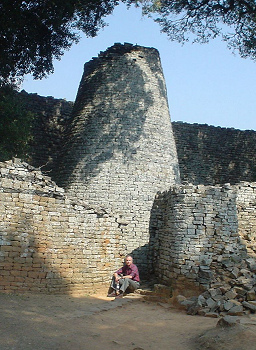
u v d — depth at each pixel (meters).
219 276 11.72
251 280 10.66
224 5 22.50
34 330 7.44
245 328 7.13
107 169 19.05
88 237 12.99
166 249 13.23
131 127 19.81
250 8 21.80
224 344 6.74
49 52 19.55
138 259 18.09
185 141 28.84
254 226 15.54
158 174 19.67
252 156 30.36
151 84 20.91
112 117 19.92
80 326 8.16
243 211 15.56
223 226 12.59
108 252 13.52
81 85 22.02
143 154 19.55
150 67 21.20
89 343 7.05
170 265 12.62
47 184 12.20
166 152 20.33
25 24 17.16
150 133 20.05
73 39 20.02
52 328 7.73
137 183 19.05
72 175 19.48
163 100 21.20
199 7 22.66
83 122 20.38
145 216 18.80
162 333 8.08
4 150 18.23
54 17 17.44
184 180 28.16
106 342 7.22
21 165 11.76
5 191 11.38
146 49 21.44
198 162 28.83
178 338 7.68
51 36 19.34
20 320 8.02
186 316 9.65
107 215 13.65
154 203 15.48
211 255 12.20
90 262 12.93
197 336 7.59
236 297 10.16
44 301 10.49
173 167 20.48
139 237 18.47
